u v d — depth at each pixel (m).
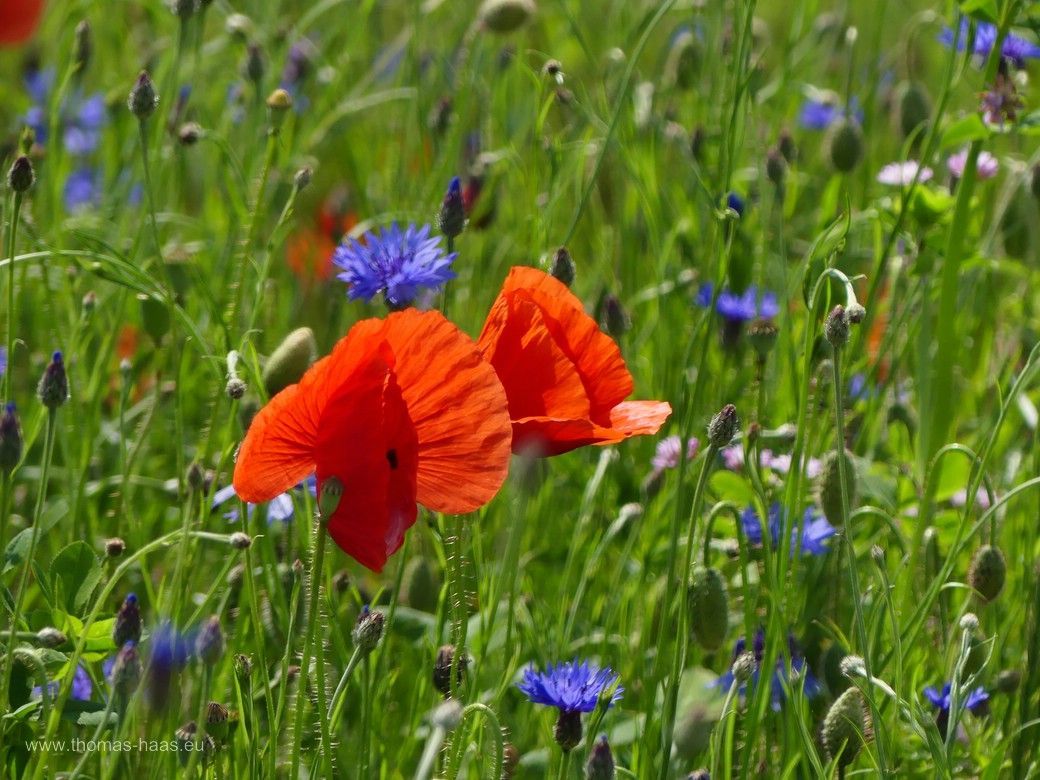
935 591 2.54
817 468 2.63
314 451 2.42
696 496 2.49
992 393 2.81
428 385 2.42
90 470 2.69
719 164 2.68
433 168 2.83
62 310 2.76
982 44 2.75
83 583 2.51
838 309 2.46
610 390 2.47
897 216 2.71
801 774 2.55
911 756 2.56
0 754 2.47
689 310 2.79
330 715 2.45
